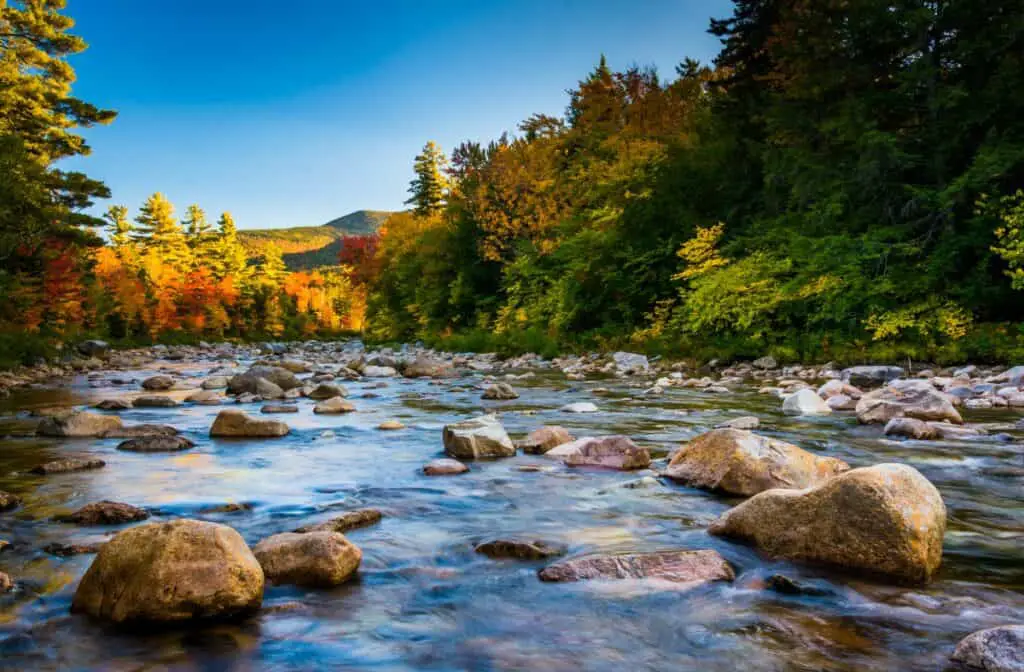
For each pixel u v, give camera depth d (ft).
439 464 19.75
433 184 208.23
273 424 26.63
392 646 8.73
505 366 74.90
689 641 8.83
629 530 13.84
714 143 82.33
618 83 120.67
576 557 11.69
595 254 83.66
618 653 8.50
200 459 21.95
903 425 24.31
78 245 100.89
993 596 10.28
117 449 23.61
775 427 26.66
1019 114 54.65
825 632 9.06
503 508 15.65
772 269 61.31
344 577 11.02
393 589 10.71
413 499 16.53
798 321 63.98
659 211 81.61
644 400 38.27
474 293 123.85
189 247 269.85
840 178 60.64
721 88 109.81
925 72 55.83
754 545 12.66
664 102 112.27
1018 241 45.80
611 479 18.61
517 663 8.24
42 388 51.44
